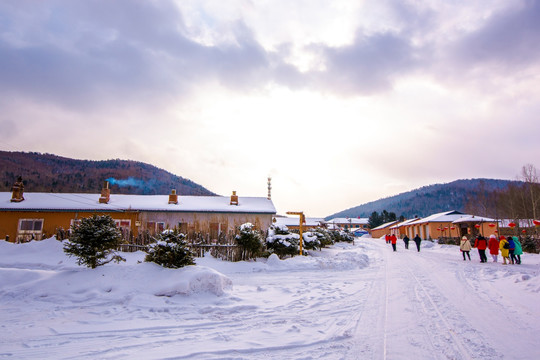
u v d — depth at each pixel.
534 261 18.67
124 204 27.80
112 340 5.41
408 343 5.23
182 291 8.54
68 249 9.86
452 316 6.87
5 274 9.35
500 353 4.76
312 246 24.39
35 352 4.83
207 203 29.91
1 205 25.52
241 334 5.77
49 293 8.50
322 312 7.40
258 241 18.12
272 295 9.41
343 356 4.68
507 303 8.07
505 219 59.34
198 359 4.58
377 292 9.86
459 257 22.88
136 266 9.76
